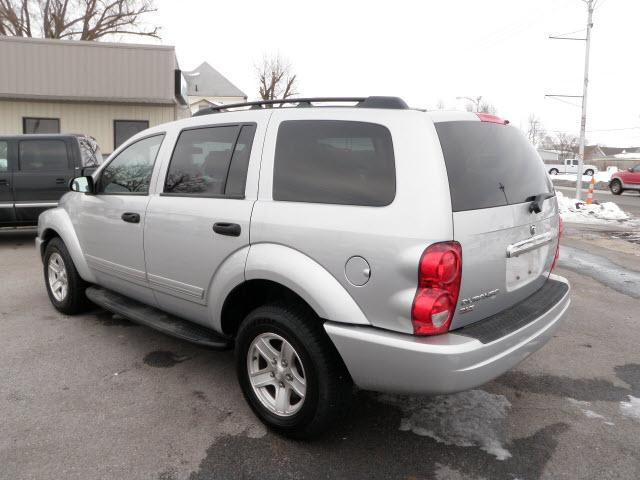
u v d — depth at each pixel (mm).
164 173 3727
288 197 2930
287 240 2830
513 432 3125
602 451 2939
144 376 3764
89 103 16359
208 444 2932
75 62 15945
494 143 2990
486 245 2643
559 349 4504
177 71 17172
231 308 3295
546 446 2982
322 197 2801
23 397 3412
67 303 4914
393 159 2609
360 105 2875
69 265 4770
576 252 9312
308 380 2787
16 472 2641
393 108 2770
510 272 2904
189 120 3719
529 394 3629
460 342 2455
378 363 2529
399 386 2520
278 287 2992
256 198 3062
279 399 2982
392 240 2473
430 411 3350
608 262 8430
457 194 2541
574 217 15234
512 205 2877
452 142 2670
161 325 3730
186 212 3410
